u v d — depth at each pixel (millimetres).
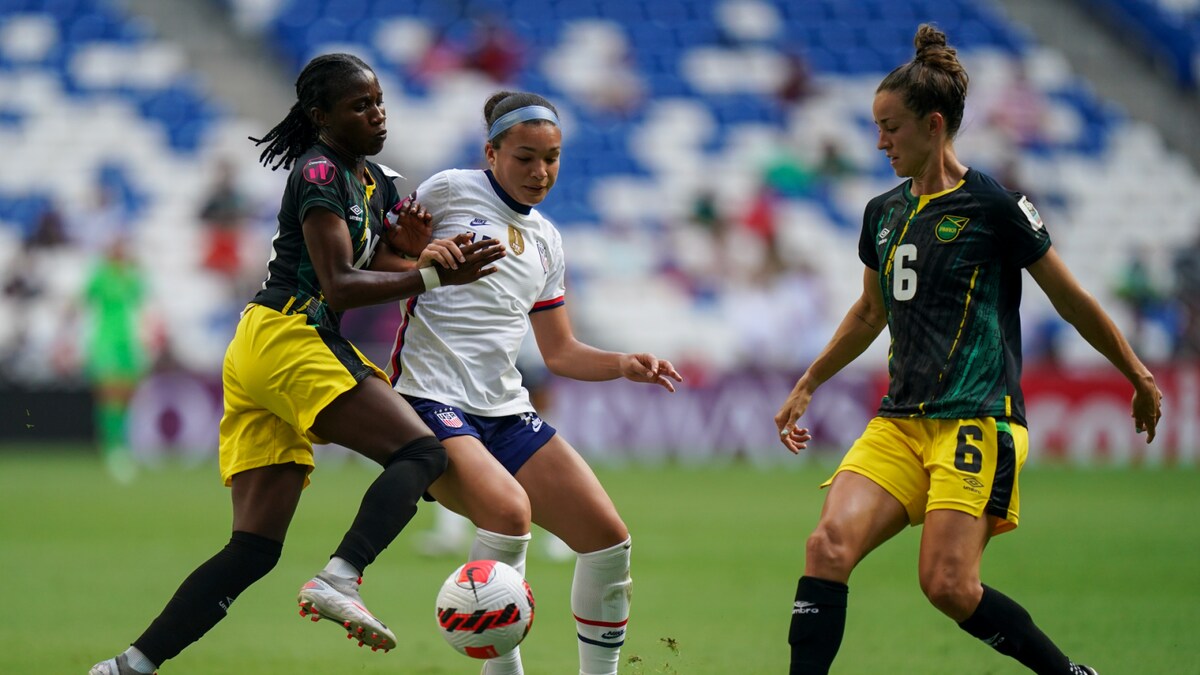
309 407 18906
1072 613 29281
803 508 52031
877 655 24938
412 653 25234
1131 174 91750
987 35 98750
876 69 96250
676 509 51562
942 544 17891
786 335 77125
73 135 90188
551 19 97625
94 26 96125
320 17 96625
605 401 72062
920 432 18656
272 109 92375
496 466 19453
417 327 20641
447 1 97688
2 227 85438
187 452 73000
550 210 86875
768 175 88375
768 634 27094
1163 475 65750
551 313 22000
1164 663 23578
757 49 97312
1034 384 72812
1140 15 99812
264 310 19297
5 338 77250
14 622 28219
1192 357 79938
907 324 18922
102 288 62500
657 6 99000
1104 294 88062
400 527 18281
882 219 19516
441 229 20969
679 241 83562
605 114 92188
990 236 18547
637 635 26953
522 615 18125
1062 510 51125
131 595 31891
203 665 23875
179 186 87562
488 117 21109
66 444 75312
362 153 19828
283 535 19578
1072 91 95500
